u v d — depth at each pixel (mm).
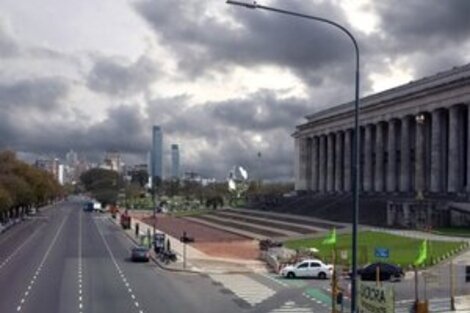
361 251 87125
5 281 70750
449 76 152250
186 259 94812
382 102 180625
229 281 73438
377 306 39969
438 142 155375
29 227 174500
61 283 69500
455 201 129000
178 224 182125
